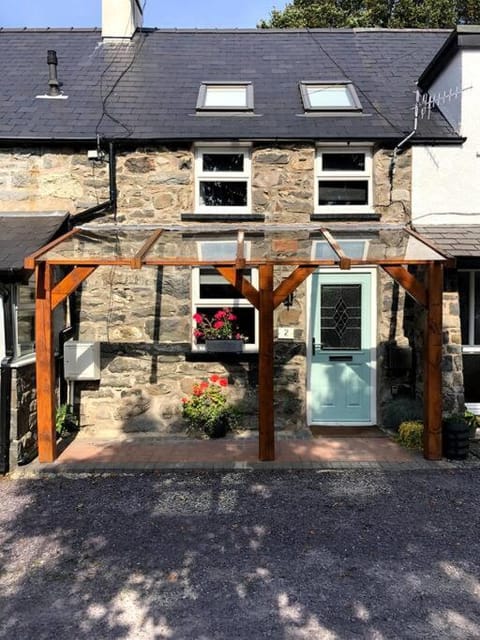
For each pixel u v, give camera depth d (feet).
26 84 25.30
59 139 20.89
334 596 10.07
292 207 21.50
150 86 25.20
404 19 53.06
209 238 18.71
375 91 24.98
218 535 12.59
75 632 9.10
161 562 11.37
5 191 21.38
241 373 21.44
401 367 21.17
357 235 18.56
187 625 9.25
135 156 21.42
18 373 17.13
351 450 18.75
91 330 21.47
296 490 15.37
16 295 17.42
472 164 21.54
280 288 17.48
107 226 19.25
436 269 17.22
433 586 10.39
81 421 21.52
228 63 27.50
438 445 17.65
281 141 21.18
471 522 13.21
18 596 10.18
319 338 22.30
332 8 54.29
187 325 21.54
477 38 21.25
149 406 21.47
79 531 12.86
